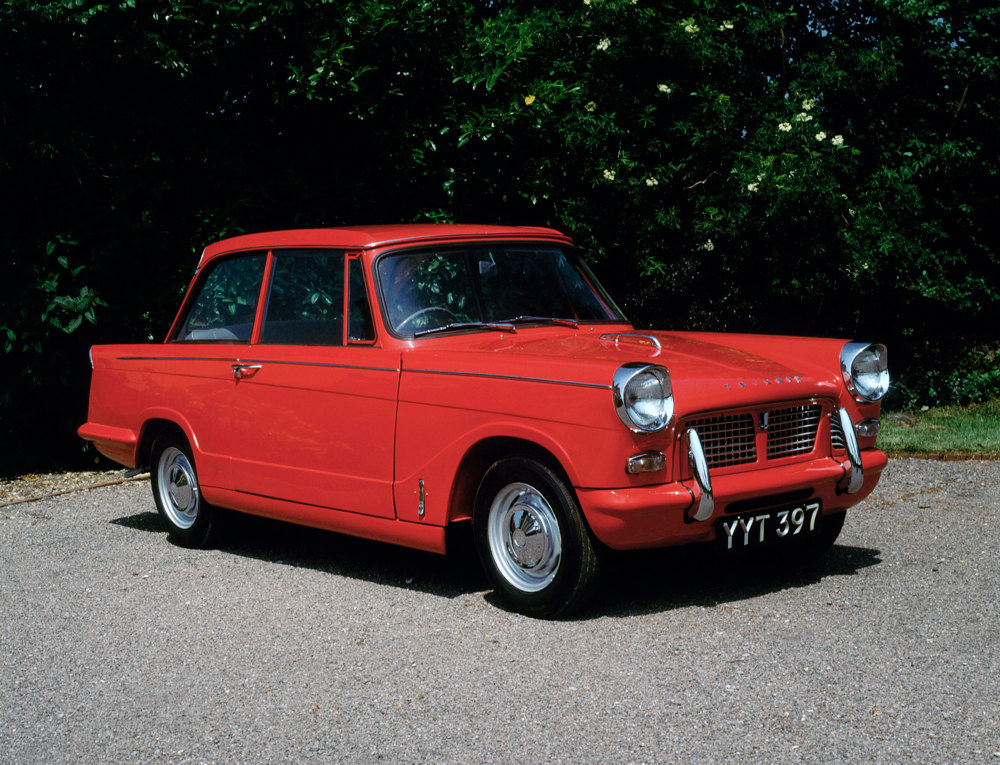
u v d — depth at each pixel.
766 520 4.98
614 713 3.81
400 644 4.68
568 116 9.24
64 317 8.78
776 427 5.07
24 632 5.06
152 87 8.82
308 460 5.72
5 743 3.82
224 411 6.18
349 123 9.03
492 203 9.50
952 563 5.59
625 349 5.26
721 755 3.44
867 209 10.19
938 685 3.93
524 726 3.74
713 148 9.93
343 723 3.85
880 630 4.57
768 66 10.92
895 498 7.18
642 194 9.72
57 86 8.55
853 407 5.36
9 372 8.91
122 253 8.95
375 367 5.36
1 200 8.65
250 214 9.08
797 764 3.35
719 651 4.39
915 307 11.31
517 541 4.99
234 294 6.32
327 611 5.21
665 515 4.60
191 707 4.07
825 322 11.32
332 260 5.72
